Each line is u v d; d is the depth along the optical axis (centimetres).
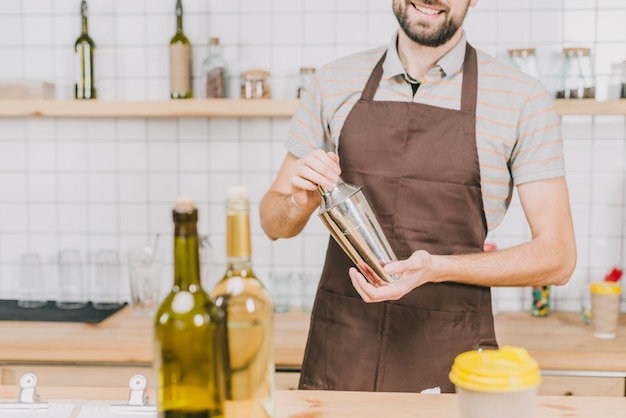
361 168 170
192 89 269
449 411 103
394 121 169
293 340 224
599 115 254
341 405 107
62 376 220
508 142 165
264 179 271
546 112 165
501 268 154
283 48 266
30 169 278
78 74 262
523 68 245
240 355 92
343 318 167
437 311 162
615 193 261
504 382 80
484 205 170
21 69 276
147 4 269
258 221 271
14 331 230
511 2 258
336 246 170
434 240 166
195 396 90
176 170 274
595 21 257
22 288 271
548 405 105
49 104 246
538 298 254
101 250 276
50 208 279
